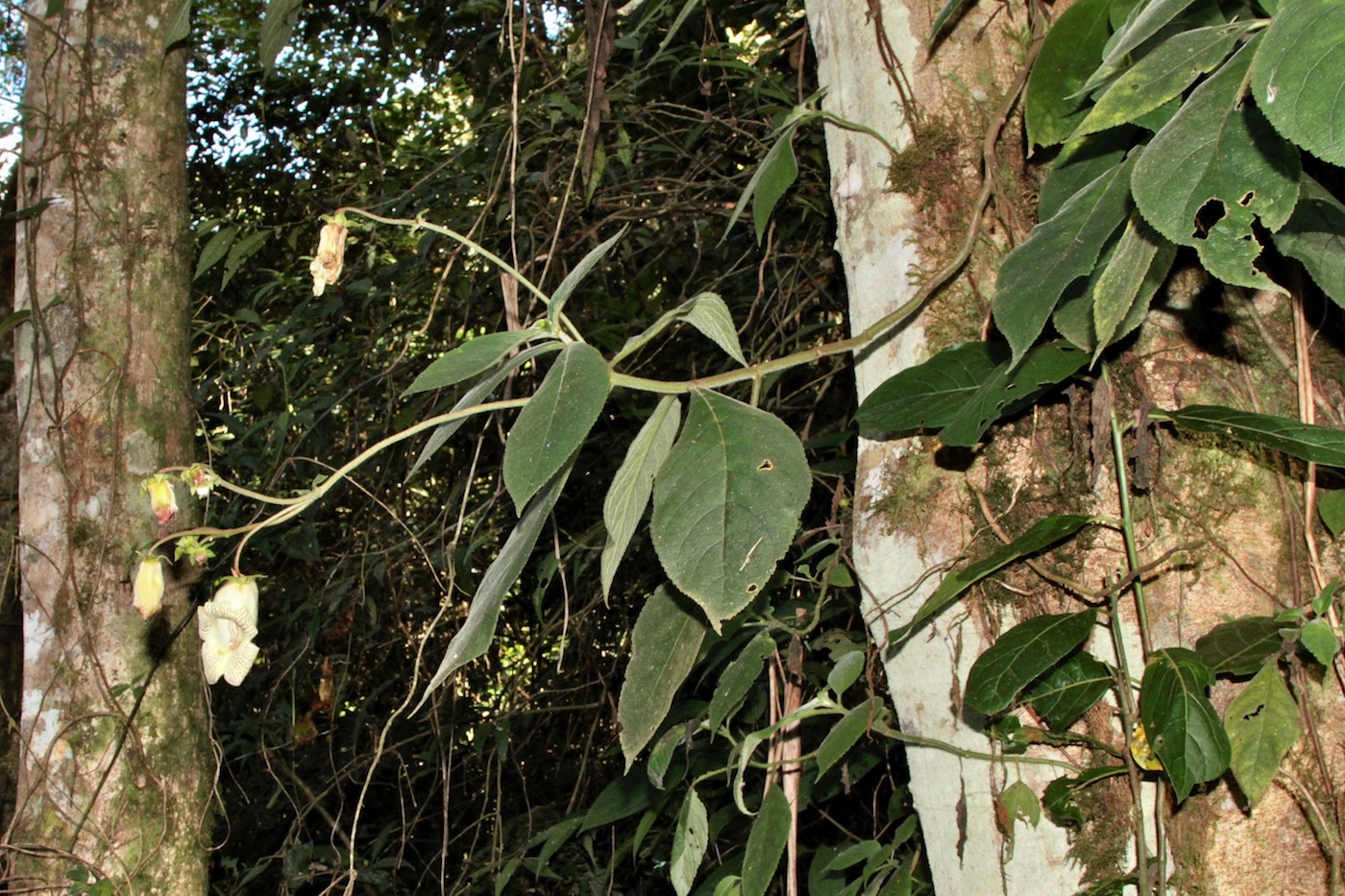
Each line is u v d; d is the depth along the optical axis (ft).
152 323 8.24
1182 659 3.72
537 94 11.42
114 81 8.24
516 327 6.21
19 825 7.76
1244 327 4.17
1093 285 3.84
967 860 4.40
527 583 12.98
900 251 4.71
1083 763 4.22
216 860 13.37
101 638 7.81
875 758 7.18
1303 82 2.34
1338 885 3.82
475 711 13.23
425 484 13.21
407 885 13.06
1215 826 3.96
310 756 13.70
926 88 4.71
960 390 4.29
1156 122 3.63
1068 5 4.52
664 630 4.13
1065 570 4.25
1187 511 4.10
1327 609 3.60
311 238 14.70
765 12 11.37
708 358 11.82
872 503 4.75
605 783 12.23
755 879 4.71
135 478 8.00
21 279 8.40
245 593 4.47
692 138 10.82
